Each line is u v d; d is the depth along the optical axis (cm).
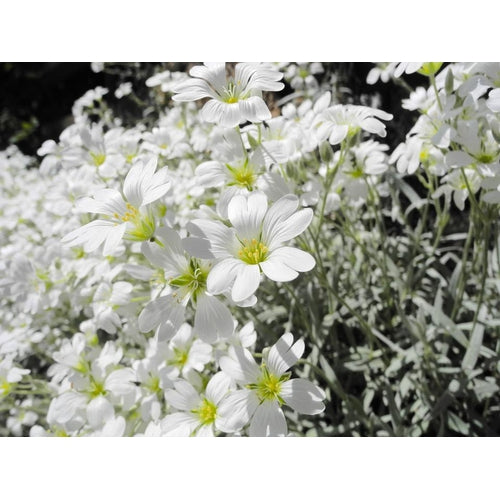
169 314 10
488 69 11
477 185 13
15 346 15
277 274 9
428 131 13
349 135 12
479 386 14
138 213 10
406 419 15
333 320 15
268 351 10
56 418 12
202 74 11
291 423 14
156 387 12
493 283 15
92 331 14
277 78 11
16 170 30
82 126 16
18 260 16
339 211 19
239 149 11
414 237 16
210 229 9
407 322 14
